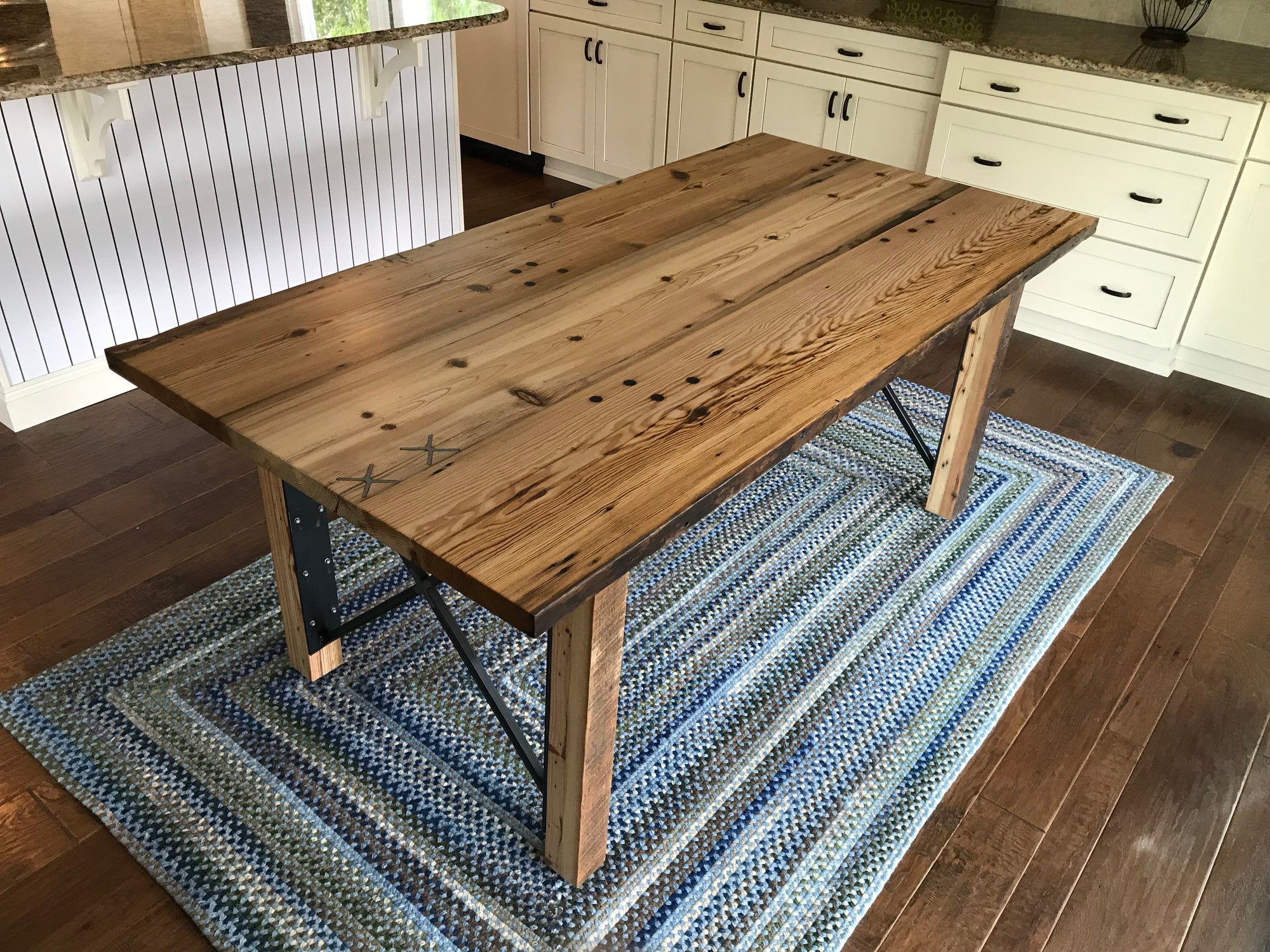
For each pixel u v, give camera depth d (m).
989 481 2.90
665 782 1.94
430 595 1.81
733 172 2.57
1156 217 3.25
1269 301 3.20
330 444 1.41
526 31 4.56
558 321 1.78
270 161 3.09
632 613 2.34
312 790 1.88
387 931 1.65
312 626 2.03
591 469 1.39
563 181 4.90
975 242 2.21
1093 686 2.23
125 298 2.91
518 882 1.74
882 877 1.79
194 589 2.34
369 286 1.88
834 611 2.39
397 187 3.53
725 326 1.79
